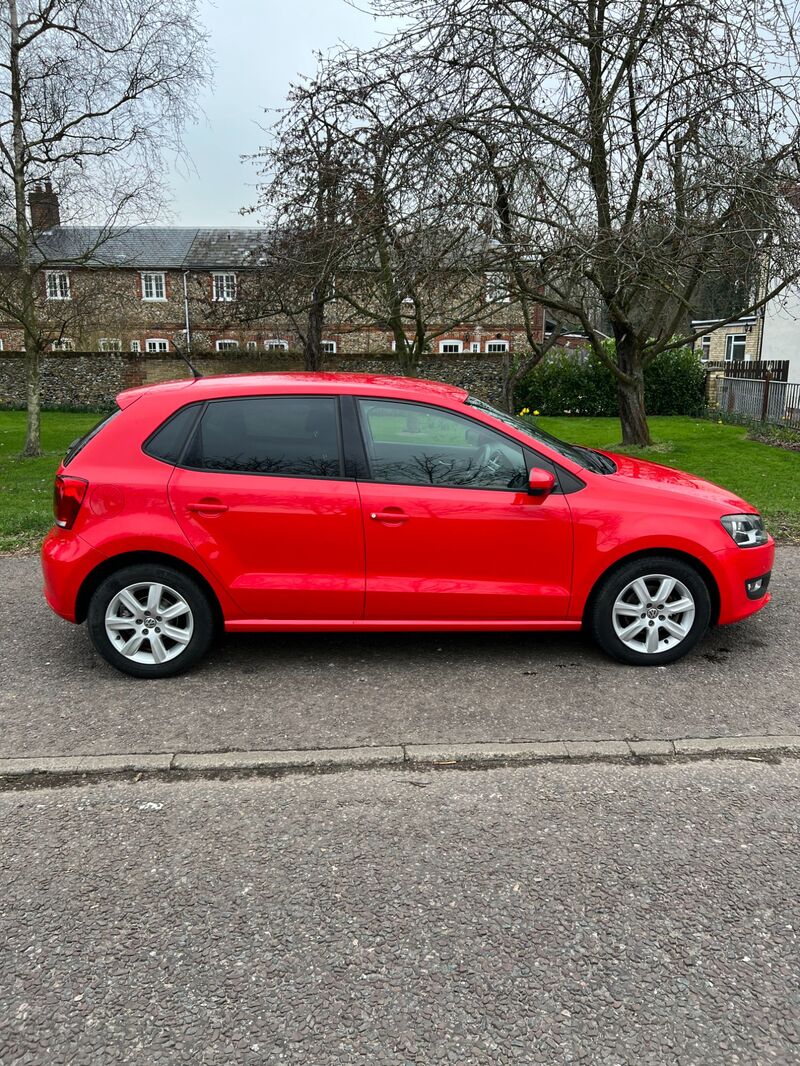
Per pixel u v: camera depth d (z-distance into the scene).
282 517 4.00
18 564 6.59
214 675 4.26
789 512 8.32
